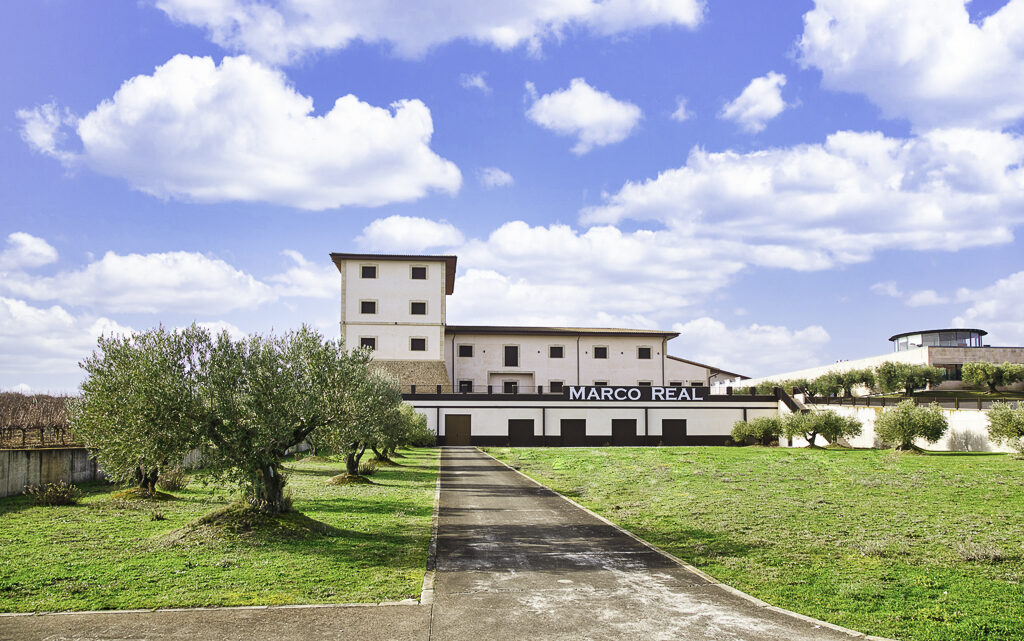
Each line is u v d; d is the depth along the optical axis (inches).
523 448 2295.8
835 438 2023.9
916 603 407.5
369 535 625.3
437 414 2486.5
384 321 2827.3
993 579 461.1
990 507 765.3
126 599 406.6
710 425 2559.1
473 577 470.0
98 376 605.9
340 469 1397.6
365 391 787.4
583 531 657.6
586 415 2524.6
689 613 389.1
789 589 439.8
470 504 853.8
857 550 555.8
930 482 996.6
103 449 615.5
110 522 682.2
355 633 350.9
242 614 381.4
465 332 3080.7
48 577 453.7
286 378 645.9
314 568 485.4
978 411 1608.0
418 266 2874.0
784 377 3759.8
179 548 547.5
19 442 1454.2
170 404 579.2
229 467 598.2
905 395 2410.2
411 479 1194.0
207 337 620.4
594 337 3161.9
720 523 690.2
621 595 426.9
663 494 940.0
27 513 740.0
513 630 357.4
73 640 338.3
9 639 339.3
